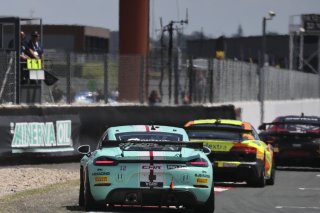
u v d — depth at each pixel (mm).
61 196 56312
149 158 45000
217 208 51781
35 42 92250
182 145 46344
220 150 66375
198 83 118500
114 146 46469
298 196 61406
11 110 82625
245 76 143000
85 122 91875
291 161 89500
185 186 45156
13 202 51219
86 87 99250
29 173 73188
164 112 102375
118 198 45281
